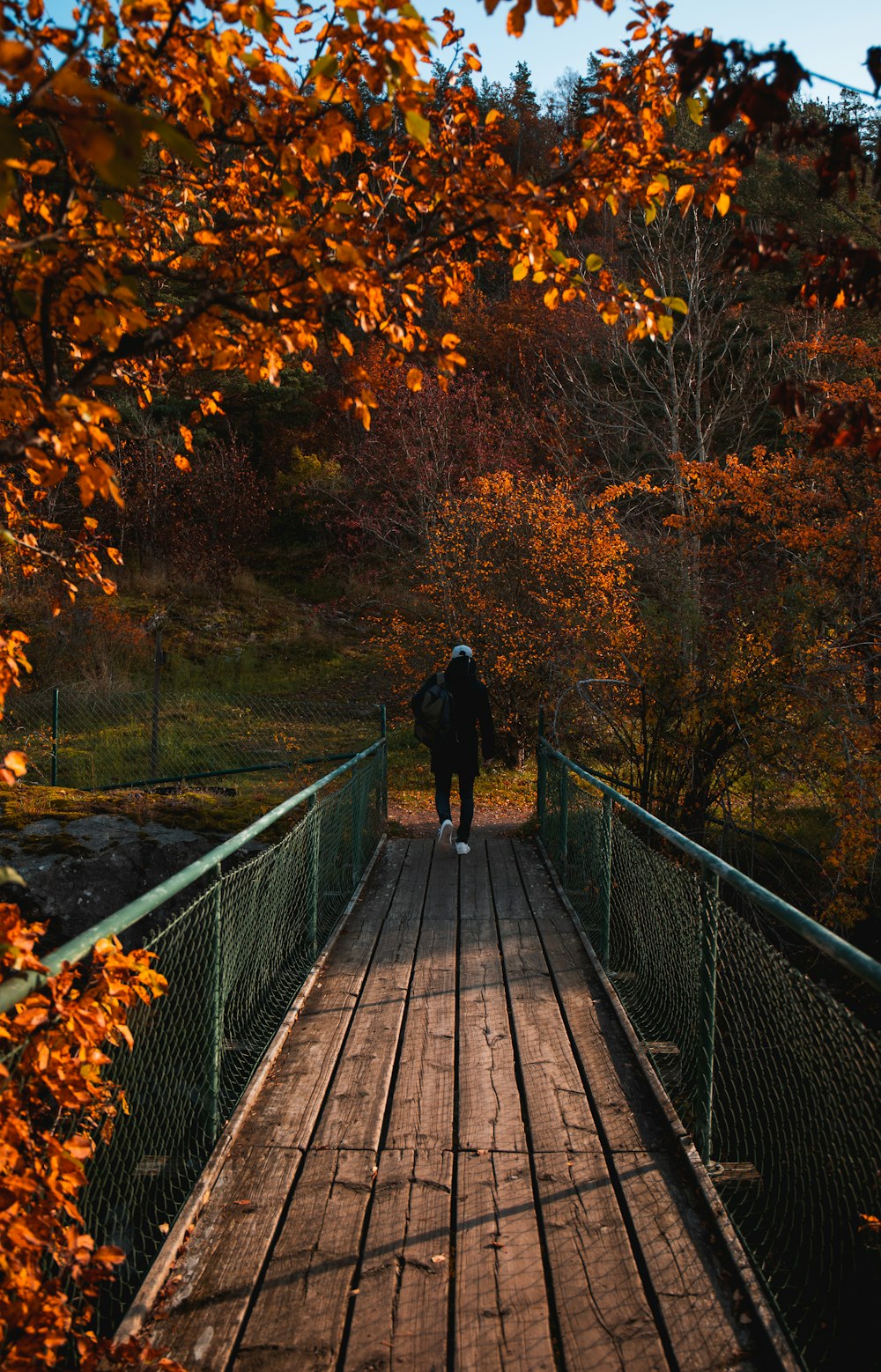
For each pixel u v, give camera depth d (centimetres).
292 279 214
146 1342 220
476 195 227
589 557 1202
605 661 1102
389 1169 321
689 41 225
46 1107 195
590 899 608
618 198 239
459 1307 252
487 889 715
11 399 205
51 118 179
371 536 2223
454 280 254
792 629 742
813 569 818
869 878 745
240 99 215
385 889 719
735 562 906
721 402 1659
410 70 189
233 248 226
